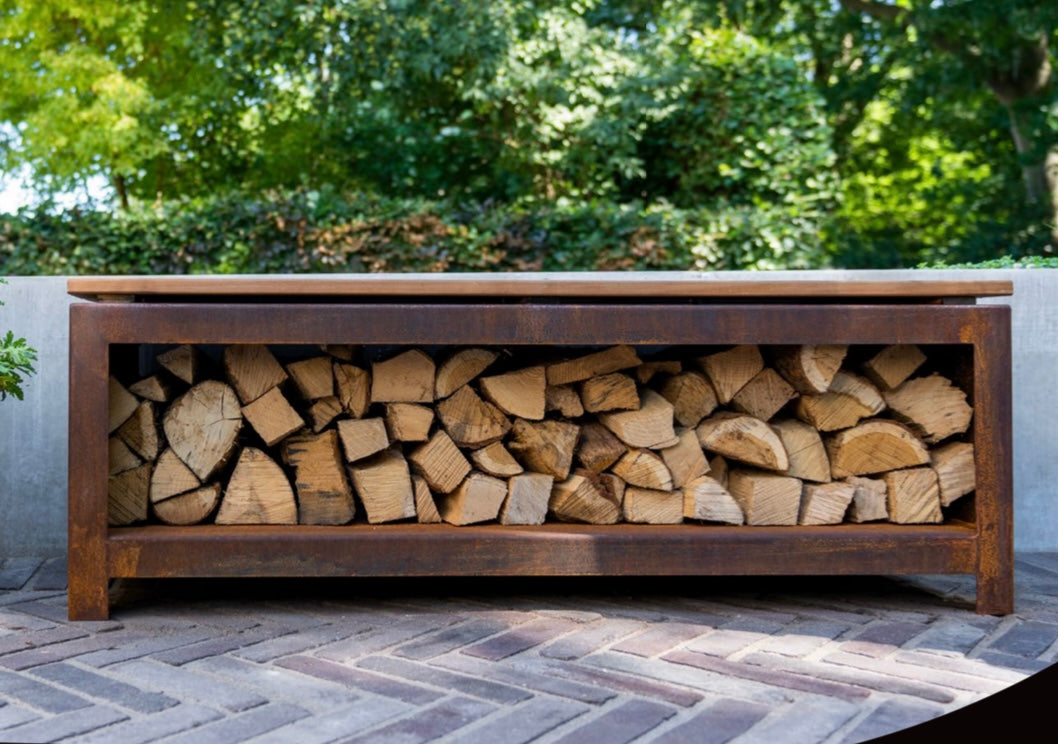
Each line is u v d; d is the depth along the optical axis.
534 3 6.97
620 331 2.19
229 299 2.28
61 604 2.36
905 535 2.27
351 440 2.37
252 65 7.13
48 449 2.98
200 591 2.51
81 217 4.83
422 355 2.38
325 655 1.94
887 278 3.24
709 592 2.52
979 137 9.35
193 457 2.33
